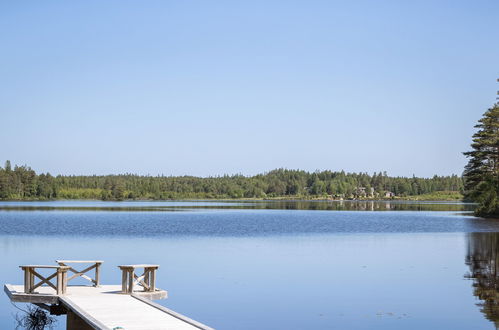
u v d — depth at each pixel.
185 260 34.59
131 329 14.88
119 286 21.62
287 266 31.61
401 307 20.97
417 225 70.38
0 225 69.88
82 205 164.50
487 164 87.62
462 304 21.36
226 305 21.53
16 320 20.86
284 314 20.00
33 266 19.81
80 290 20.75
